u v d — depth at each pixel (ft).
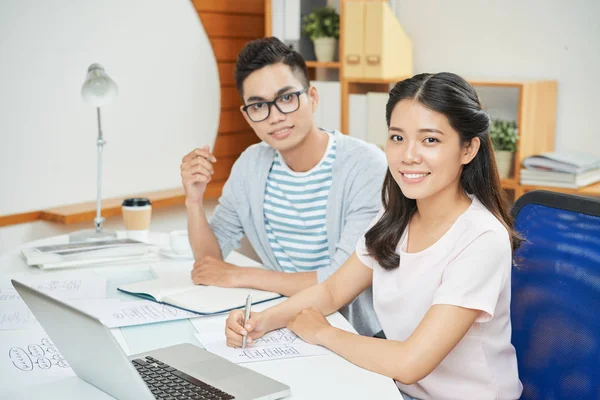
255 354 4.54
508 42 11.68
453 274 4.50
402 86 4.65
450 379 4.70
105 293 5.81
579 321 4.60
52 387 4.04
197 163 6.70
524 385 4.91
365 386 4.04
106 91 7.44
